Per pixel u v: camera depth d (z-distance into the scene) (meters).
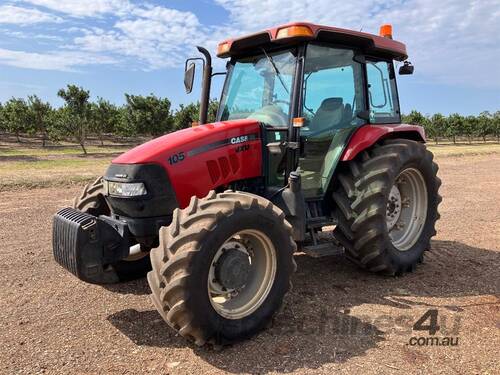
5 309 3.74
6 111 30.39
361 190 4.28
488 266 4.88
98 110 29.19
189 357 3.01
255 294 3.35
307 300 3.94
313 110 4.29
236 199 3.21
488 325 3.47
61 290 4.16
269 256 3.39
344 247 4.42
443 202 8.76
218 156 3.81
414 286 4.29
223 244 3.19
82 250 3.31
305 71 4.16
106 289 4.20
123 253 3.52
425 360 2.96
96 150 25.98
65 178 11.10
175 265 2.94
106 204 4.15
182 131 3.99
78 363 2.91
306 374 2.79
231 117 4.66
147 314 3.68
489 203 8.64
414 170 4.72
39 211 7.57
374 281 4.41
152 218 3.56
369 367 2.87
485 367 2.88
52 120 25.41
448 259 5.12
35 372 2.80
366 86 4.68
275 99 4.27
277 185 4.17
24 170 13.30
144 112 26.50
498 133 45.41
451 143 41.78
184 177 3.65
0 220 6.89
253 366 2.90
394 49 4.79
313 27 3.96
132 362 2.94
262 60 4.43
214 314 3.05
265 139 4.09
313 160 4.34
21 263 4.87
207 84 4.59
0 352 3.04
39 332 3.34
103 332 3.35
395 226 4.81
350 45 4.52
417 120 40.41
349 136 4.44
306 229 4.17
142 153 3.61
